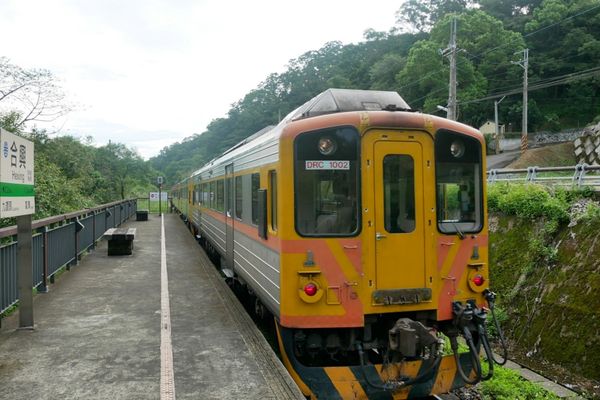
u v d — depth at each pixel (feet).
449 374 16.38
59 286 27.50
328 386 15.55
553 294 30.14
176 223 74.13
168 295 25.48
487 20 164.76
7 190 16.02
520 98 177.37
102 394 13.47
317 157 15.87
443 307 16.39
